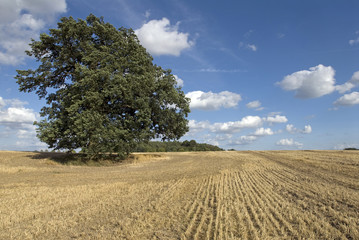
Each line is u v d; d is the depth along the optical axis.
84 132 25.56
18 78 29.27
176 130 34.53
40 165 25.41
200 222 7.07
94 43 30.88
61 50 29.44
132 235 6.05
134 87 28.34
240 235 6.07
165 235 6.19
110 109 29.52
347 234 6.12
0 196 10.62
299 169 20.88
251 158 37.38
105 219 7.51
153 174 19.22
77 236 6.13
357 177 15.20
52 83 31.70
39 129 26.69
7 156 31.23
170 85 32.12
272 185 13.38
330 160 26.55
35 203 9.41
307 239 5.79
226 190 11.96
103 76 26.42
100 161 31.00
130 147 29.31
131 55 30.36
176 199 10.16
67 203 9.39
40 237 6.11
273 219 7.25
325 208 8.41
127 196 10.67
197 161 34.25
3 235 6.16
